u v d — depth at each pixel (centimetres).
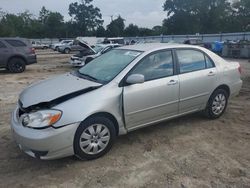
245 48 2450
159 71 500
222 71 592
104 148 443
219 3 7900
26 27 9481
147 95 476
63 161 433
